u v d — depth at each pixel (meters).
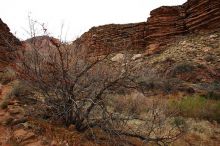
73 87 5.09
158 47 25.42
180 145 6.32
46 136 4.42
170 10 27.95
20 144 4.19
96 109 5.50
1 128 4.57
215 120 9.21
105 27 30.72
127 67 5.32
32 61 5.46
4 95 5.90
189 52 20.59
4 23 18.27
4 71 7.77
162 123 6.00
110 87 5.45
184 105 9.89
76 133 4.69
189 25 25.84
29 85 5.64
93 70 5.34
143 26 28.97
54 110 5.25
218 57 18.47
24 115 4.99
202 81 15.94
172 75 17.22
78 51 5.52
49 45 5.46
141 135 5.16
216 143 7.15
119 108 5.92
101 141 4.75
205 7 24.89
